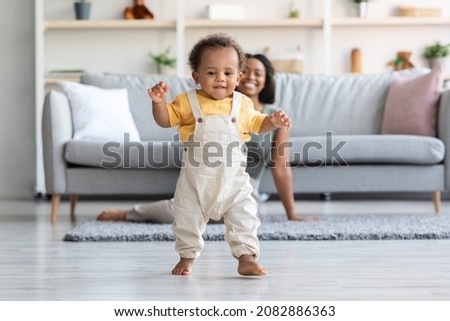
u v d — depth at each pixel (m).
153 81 4.92
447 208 5.15
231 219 2.35
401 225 3.69
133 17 6.59
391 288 2.15
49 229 3.90
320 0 6.76
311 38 6.75
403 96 4.71
